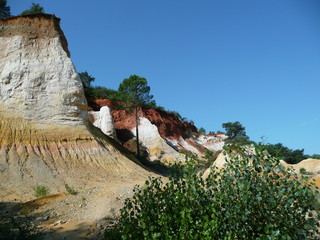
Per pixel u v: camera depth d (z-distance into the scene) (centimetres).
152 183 559
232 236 434
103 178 2258
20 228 817
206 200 486
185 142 5750
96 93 5456
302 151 5253
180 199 472
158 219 485
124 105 4891
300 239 438
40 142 2339
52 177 2034
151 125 5059
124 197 1240
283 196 448
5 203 1374
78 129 2628
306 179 449
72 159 2369
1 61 2633
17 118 2391
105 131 4353
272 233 401
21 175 1939
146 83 4653
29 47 2753
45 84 2638
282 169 454
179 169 529
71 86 2744
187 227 437
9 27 2831
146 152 4591
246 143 505
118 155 2777
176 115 7119
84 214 1022
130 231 491
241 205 446
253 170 472
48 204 1172
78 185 1992
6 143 2172
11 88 2503
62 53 2861
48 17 2995
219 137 6569
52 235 816
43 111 2533
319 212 444
